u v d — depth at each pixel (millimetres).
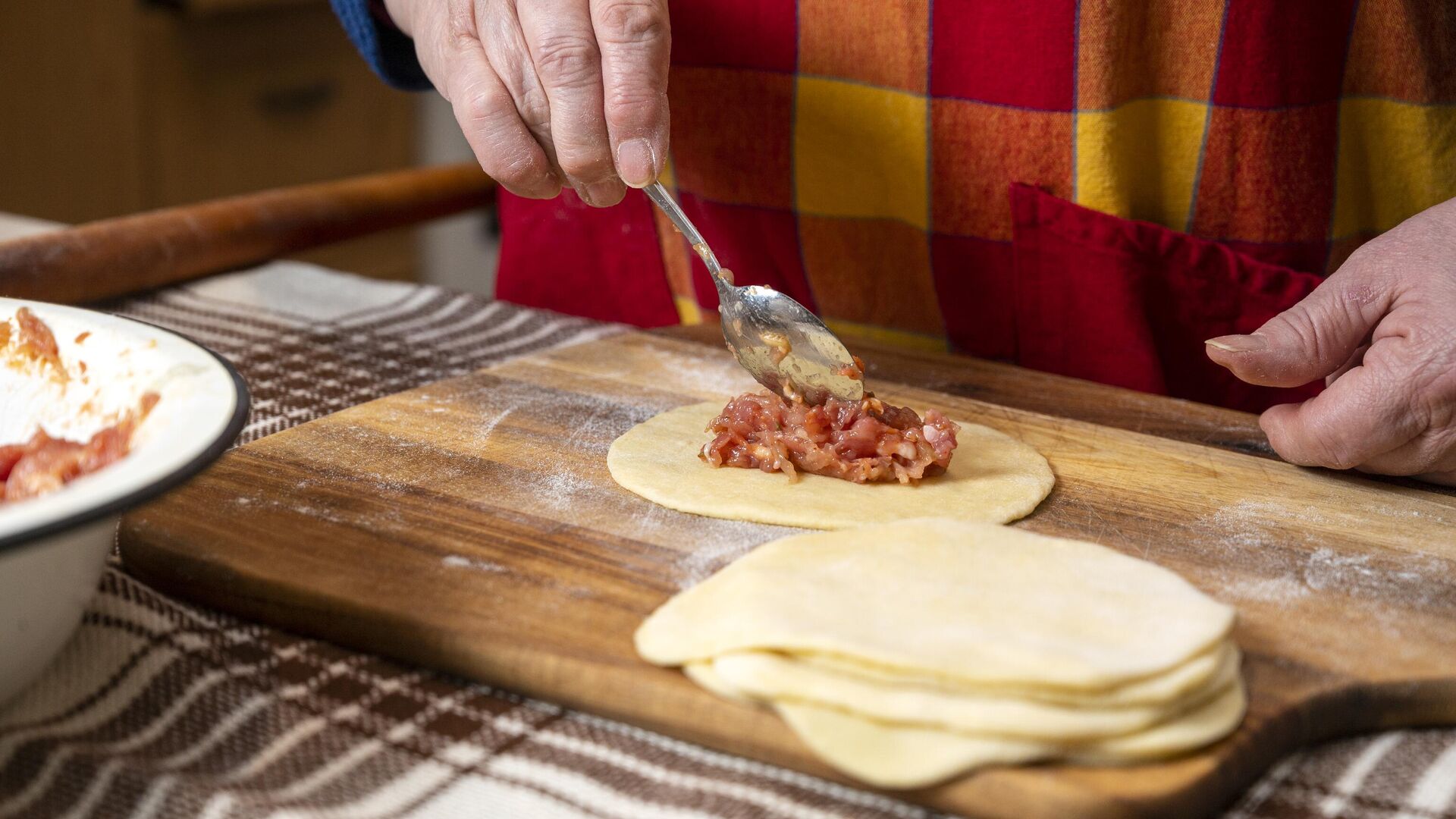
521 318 2367
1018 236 2184
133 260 2227
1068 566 1230
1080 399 1959
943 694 1020
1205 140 2111
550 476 1592
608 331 2318
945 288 2361
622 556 1375
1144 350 2162
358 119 5039
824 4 2221
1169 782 983
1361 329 1602
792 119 2338
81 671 1143
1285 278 2066
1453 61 2010
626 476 1575
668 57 1716
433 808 986
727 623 1114
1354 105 2078
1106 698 1002
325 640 1252
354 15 2205
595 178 1753
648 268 2707
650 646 1138
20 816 951
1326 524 1530
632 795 1013
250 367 2041
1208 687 1064
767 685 1046
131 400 1187
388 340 2217
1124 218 2150
